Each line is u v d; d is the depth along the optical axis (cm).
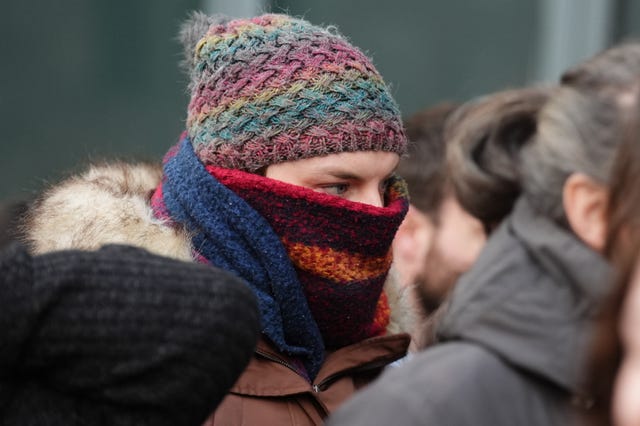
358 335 462
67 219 421
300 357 445
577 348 321
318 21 1020
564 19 1066
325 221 431
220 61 441
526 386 328
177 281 315
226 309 315
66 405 308
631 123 300
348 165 431
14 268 303
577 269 328
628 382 282
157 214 445
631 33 1073
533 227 352
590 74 366
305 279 439
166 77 994
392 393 326
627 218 293
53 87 975
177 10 991
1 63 960
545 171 355
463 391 323
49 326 302
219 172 436
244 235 429
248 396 424
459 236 581
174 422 309
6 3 957
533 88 493
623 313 288
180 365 306
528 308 331
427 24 1055
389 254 459
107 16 987
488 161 482
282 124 429
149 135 997
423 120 618
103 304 306
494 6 1063
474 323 338
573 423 323
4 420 303
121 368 303
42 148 973
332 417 342
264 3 980
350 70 437
